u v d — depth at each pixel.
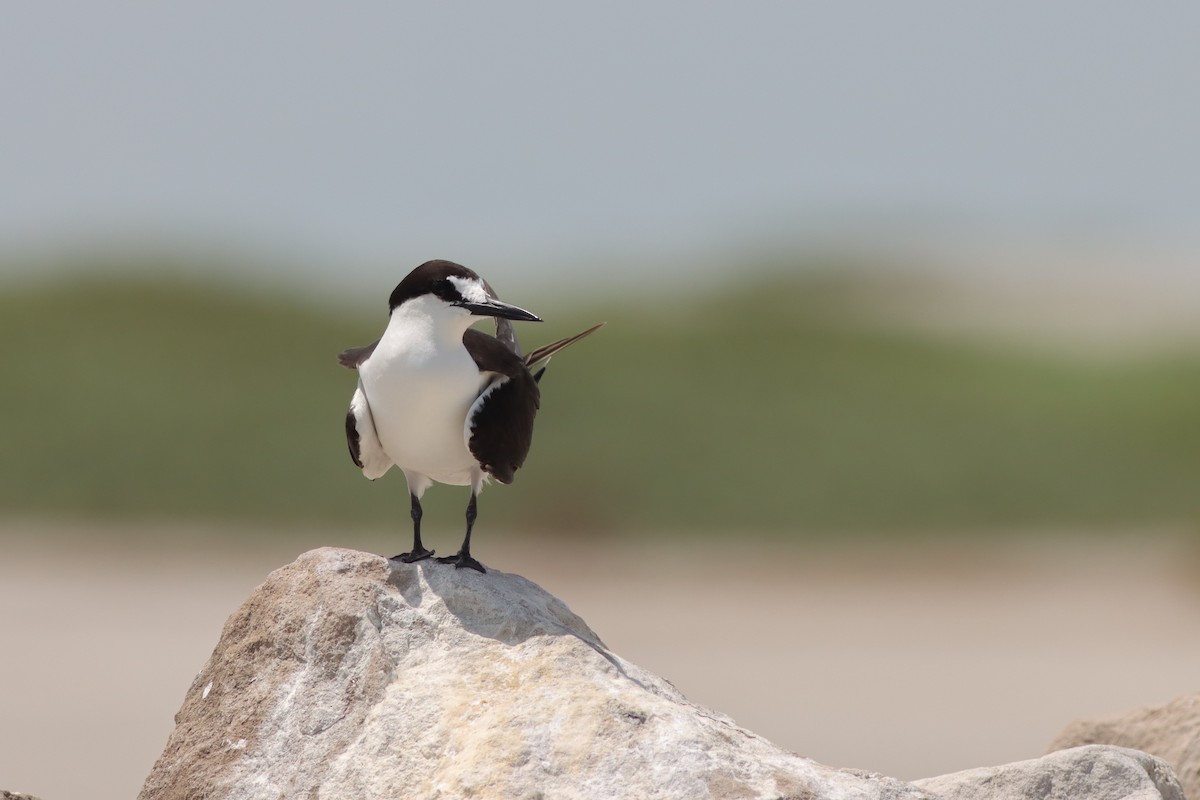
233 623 7.65
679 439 30.61
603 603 22.52
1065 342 44.53
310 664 7.34
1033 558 26.03
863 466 29.92
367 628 7.35
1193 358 36.59
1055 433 31.09
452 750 6.80
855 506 28.75
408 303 7.42
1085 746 7.59
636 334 36.31
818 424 31.25
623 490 29.03
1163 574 24.44
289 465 30.27
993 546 26.95
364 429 7.61
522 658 7.16
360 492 29.67
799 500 28.88
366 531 28.55
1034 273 88.00
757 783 6.39
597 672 7.05
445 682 7.11
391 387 7.41
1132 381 34.12
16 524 28.36
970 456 30.08
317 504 29.38
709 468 29.77
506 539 27.69
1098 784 7.34
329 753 7.02
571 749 6.64
